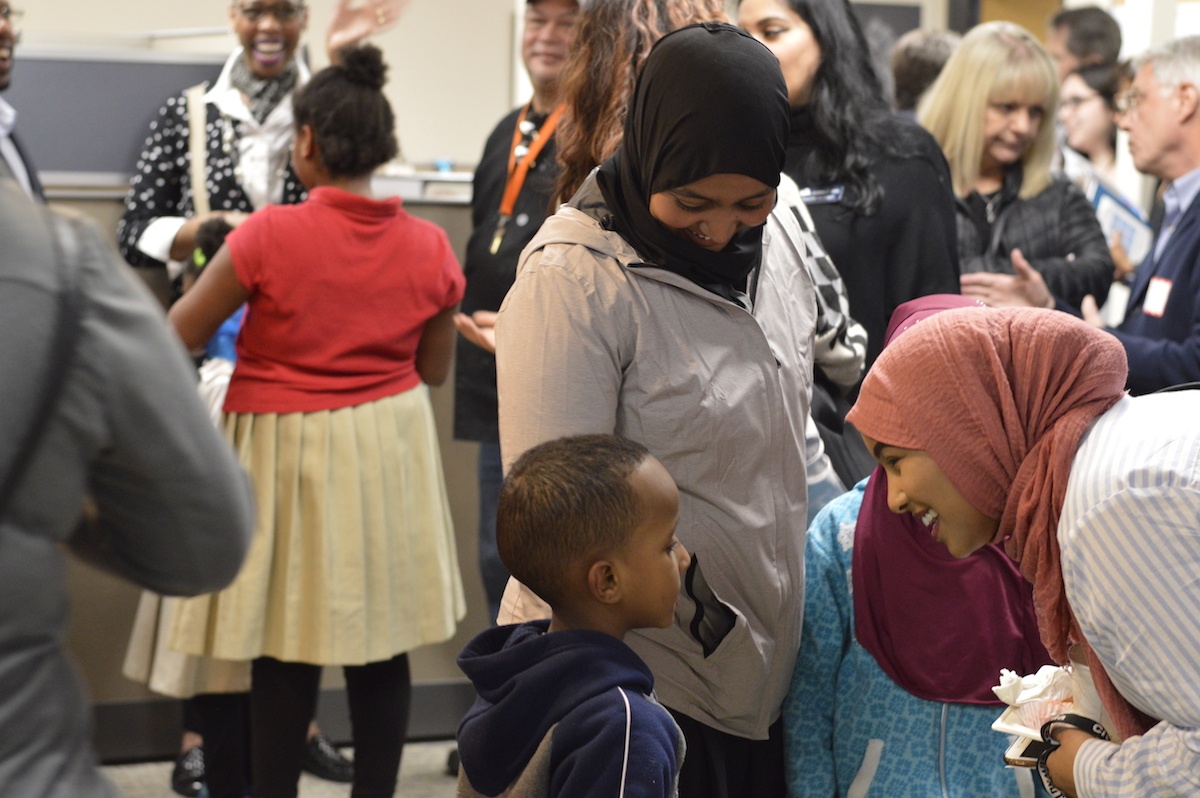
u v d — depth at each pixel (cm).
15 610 90
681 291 153
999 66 316
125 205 312
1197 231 278
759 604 160
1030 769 169
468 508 322
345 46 278
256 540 241
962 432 132
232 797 269
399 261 252
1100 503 119
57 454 91
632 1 169
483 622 325
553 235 155
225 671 262
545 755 135
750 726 166
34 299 89
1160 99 300
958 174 325
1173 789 120
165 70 324
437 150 611
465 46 606
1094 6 490
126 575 103
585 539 139
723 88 140
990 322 132
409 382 260
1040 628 133
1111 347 129
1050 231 325
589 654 137
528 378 149
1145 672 118
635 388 152
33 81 315
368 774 256
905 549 172
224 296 241
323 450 244
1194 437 119
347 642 243
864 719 174
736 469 155
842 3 238
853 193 232
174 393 96
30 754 91
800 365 165
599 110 172
